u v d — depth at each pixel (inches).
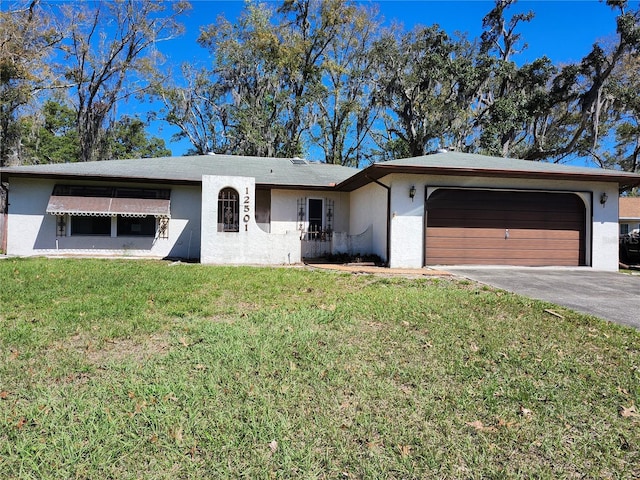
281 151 1259.8
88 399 121.7
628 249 671.1
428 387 134.4
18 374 138.1
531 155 1143.0
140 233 566.6
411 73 1184.2
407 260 447.5
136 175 549.3
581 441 105.6
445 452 99.7
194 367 146.2
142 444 99.7
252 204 499.2
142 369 143.8
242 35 1233.4
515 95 1079.0
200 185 578.6
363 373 143.9
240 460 95.0
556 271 432.8
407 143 1213.7
